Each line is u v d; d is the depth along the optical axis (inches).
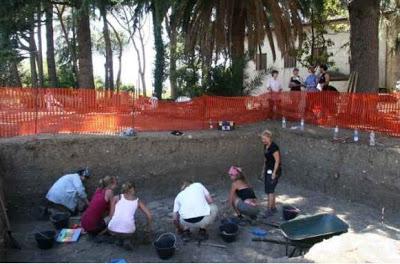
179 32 621.6
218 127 474.9
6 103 384.5
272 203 358.3
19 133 391.5
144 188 407.8
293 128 467.8
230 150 448.5
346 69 909.8
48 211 346.3
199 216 301.0
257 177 462.0
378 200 362.9
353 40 544.1
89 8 508.1
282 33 563.8
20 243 297.9
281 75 983.6
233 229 309.6
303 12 616.1
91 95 415.8
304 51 807.1
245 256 284.8
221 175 444.1
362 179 375.6
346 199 388.2
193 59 637.9
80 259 274.4
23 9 545.0
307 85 551.2
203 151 434.3
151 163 411.2
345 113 456.4
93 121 418.3
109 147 394.3
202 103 474.9
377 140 396.5
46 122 402.3
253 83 669.9
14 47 605.3
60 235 306.5
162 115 451.5
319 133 438.0
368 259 221.1
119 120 429.1
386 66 879.1
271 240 299.1
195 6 588.4
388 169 355.9
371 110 431.5
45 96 399.2
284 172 451.5
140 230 323.0
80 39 616.7
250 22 564.1
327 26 879.1
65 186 346.6
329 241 247.6
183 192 309.0
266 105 524.4
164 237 287.9
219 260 278.8
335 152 399.9
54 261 271.1
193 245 301.4
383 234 308.3
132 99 434.6
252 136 459.8
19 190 360.8
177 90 697.6
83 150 384.5
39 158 368.5
